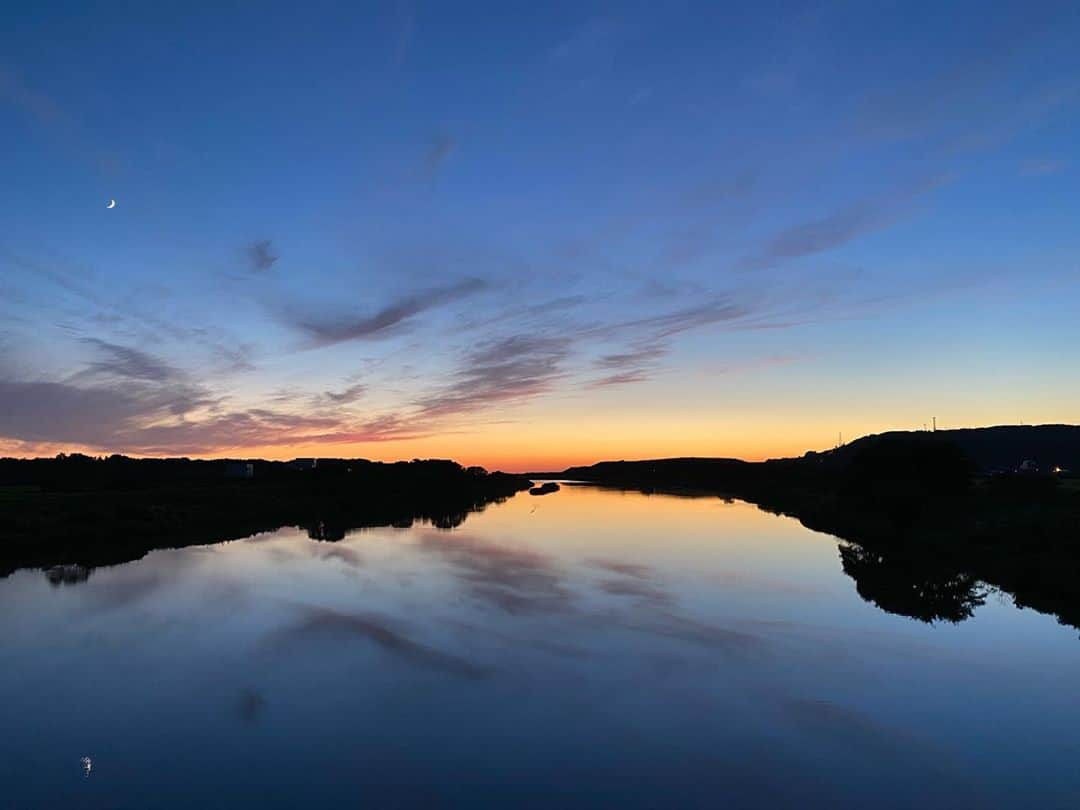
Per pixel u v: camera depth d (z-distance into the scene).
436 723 13.82
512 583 27.08
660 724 13.86
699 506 75.62
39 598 24.20
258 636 19.55
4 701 14.89
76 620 21.23
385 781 11.57
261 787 11.35
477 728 13.61
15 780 11.56
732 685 15.96
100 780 11.57
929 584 27.14
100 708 14.51
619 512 65.88
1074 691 15.69
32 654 17.95
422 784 11.48
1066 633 20.28
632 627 20.66
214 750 12.64
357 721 13.91
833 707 14.75
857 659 17.84
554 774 11.84
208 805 10.81
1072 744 13.07
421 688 15.64
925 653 18.38
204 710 14.40
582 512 65.94
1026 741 13.20
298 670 16.78
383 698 15.08
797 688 15.81
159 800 10.95
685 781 11.64
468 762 12.23
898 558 33.47
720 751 12.73
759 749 12.81
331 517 56.91
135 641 19.08
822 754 12.64
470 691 15.50
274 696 15.16
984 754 12.66
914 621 21.61
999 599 24.66
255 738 13.12
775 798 11.12
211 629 20.25
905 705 14.89
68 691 15.43
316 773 11.81
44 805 10.80
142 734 13.29
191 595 24.67
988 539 33.44
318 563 31.75
